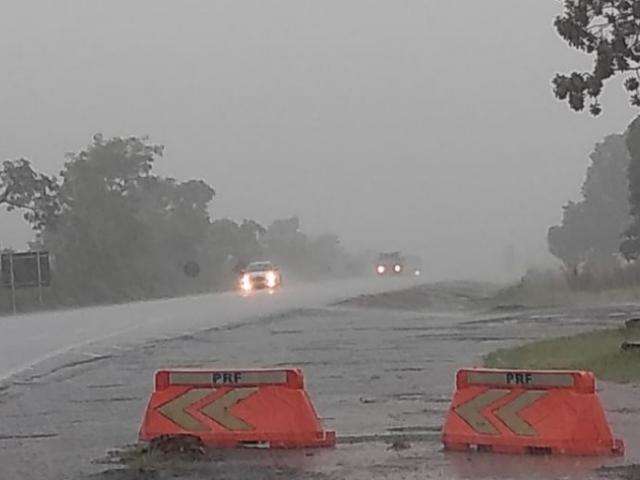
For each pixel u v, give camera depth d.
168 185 121.19
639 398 20.41
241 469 13.75
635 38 32.72
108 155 108.44
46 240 101.00
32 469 14.12
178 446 14.89
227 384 15.58
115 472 13.76
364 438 16.11
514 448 14.72
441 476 13.14
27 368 28.53
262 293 81.62
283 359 29.55
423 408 19.27
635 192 88.56
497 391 15.04
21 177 96.62
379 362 28.09
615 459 14.17
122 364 29.31
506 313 52.44
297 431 15.35
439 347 32.69
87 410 20.00
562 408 14.69
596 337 33.59
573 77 33.31
